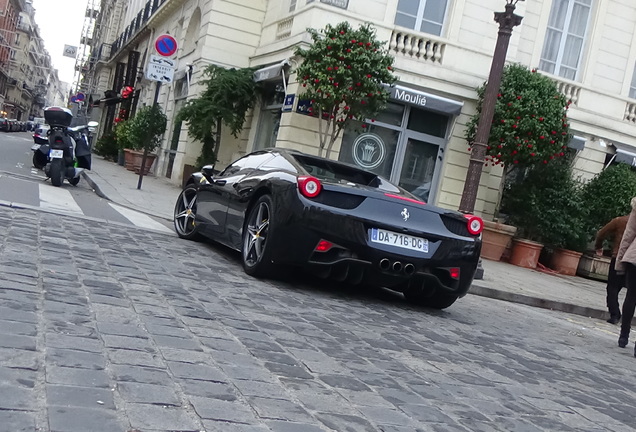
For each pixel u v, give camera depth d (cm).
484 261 1365
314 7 1405
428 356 449
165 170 2288
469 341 537
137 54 3553
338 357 396
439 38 1470
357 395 329
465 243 616
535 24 1628
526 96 1399
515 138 1396
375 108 1330
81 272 490
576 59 1686
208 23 1877
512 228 1416
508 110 1405
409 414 314
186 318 418
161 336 366
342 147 1449
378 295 686
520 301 959
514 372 453
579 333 745
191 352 347
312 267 589
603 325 908
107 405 257
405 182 1505
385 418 302
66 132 1210
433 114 1508
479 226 626
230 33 1877
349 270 596
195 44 2091
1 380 263
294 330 445
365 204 589
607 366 557
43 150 1213
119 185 1470
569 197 1475
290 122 1411
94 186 1334
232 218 689
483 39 1522
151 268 566
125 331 362
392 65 1435
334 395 322
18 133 5941
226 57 1880
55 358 299
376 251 581
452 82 1478
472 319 670
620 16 1695
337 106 1318
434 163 1520
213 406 276
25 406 243
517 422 336
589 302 1064
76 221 766
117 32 5478
